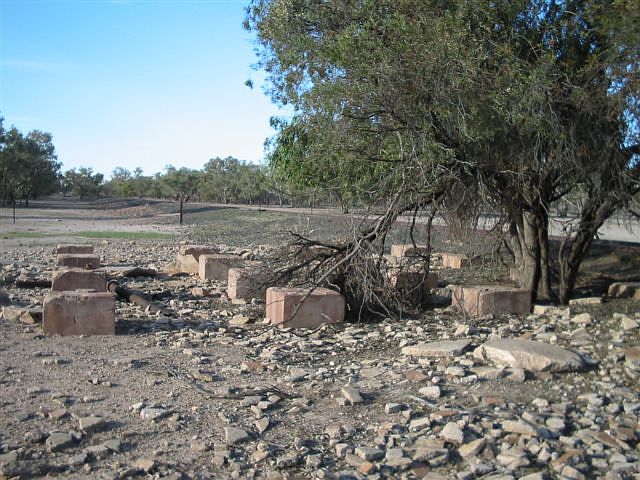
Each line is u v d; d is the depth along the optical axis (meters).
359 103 9.60
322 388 7.20
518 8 10.14
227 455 5.32
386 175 10.58
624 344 8.58
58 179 112.75
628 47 9.55
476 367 7.70
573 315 10.83
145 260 21.52
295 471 5.16
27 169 88.00
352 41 9.42
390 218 11.19
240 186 80.25
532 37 10.45
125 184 144.38
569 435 5.88
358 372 7.92
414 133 9.61
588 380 7.24
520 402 6.61
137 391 6.87
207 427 5.95
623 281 14.63
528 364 7.57
